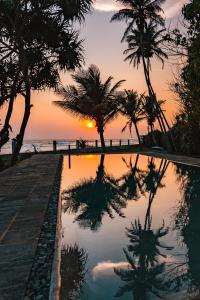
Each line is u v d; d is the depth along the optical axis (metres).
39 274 2.91
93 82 29.25
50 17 14.20
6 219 4.63
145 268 3.71
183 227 5.52
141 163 17.69
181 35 12.52
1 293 2.48
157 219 6.09
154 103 29.20
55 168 11.95
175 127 23.98
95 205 7.52
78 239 4.85
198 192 9.16
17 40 13.43
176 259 4.02
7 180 8.62
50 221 4.70
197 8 11.48
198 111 13.59
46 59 14.88
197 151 20.67
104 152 27.89
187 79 13.30
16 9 13.12
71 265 3.74
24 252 3.35
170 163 17.02
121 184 11.08
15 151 14.48
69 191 9.63
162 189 9.84
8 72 14.42
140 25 28.41
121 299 2.97
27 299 2.48
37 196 6.31
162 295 3.07
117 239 4.87
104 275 3.49
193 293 3.11
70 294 3.04
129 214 6.55
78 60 15.30
